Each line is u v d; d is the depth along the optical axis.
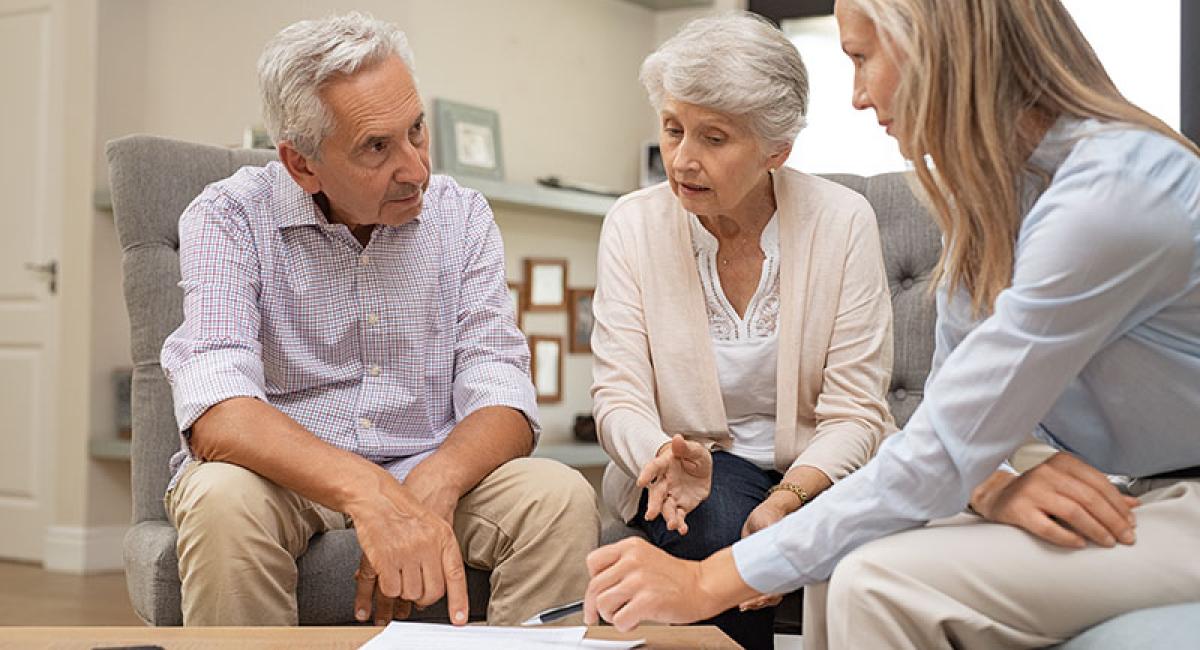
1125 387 1.33
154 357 2.28
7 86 5.30
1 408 5.25
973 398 1.27
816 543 1.33
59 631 1.46
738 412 2.11
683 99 1.90
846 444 1.97
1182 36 4.10
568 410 5.42
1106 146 1.26
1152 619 1.20
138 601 2.02
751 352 2.07
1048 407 1.28
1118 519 1.26
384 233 2.10
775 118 1.92
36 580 4.72
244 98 5.04
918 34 1.30
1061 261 1.24
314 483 1.78
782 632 2.03
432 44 4.86
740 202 2.06
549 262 5.30
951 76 1.30
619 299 2.12
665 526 1.99
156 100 5.20
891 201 2.52
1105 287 1.23
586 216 5.45
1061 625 1.27
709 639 1.46
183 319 2.31
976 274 1.38
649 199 2.16
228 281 2.00
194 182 2.38
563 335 5.39
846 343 2.06
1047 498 1.28
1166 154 1.26
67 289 5.09
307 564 1.91
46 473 5.14
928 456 1.28
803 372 2.08
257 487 1.81
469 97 5.02
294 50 1.90
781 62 1.92
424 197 2.17
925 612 1.23
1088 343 1.25
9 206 5.29
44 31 5.22
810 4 5.30
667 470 1.86
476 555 1.96
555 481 1.93
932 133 1.31
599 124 5.68
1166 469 1.38
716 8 5.71
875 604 1.25
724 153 1.93
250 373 1.95
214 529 1.77
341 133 1.91
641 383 2.08
